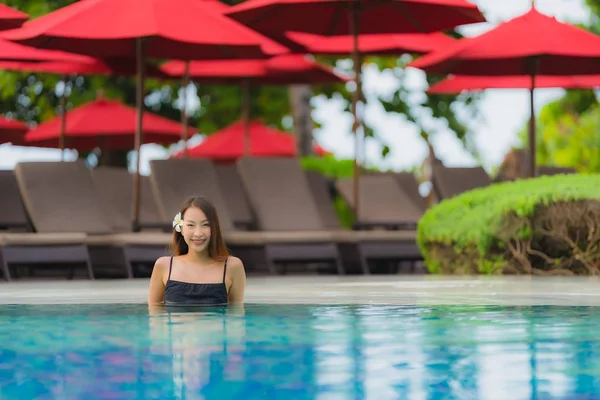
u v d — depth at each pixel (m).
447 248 9.65
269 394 2.88
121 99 20.64
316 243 10.67
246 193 11.80
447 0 11.12
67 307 5.57
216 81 16.73
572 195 8.86
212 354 3.62
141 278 10.15
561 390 2.96
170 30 10.23
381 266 12.59
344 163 18.11
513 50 11.58
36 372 3.25
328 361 3.47
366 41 14.44
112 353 3.64
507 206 9.07
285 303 5.80
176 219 5.79
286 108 23.64
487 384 3.05
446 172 13.44
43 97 21.12
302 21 12.50
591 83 14.83
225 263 5.84
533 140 12.45
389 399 2.82
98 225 10.52
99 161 22.94
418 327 4.46
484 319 4.82
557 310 5.33
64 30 10.16
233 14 11.78
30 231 10.84
